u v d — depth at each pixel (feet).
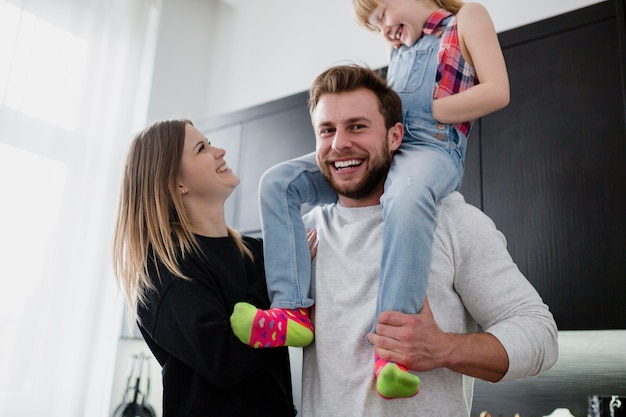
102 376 9.30
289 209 4.14
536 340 3.44
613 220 6.02
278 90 11.10
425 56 4.42
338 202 4.37
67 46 9.50
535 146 6.70
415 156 3.96
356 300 3.72
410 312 3.42
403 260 3.48
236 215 9.15
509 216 6.71
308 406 3.79
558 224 6.36
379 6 4.65
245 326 3.50
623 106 6.19
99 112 9.75
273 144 9.04
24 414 8.27
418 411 3.49
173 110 11.35
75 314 9.06
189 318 3.72
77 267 9.11
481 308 3.72
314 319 3.86
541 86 6.82
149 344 4.13
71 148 9.32
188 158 4.42
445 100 4.13
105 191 9.64
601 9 6.57
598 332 7.30
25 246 8.56
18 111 8.73
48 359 8.59
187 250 4.09
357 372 3.57
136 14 10.65
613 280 5.90
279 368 4.13
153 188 4.33
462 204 4.00
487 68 4.15
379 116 3.96
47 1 9.33
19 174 8.64
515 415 7.47
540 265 6.39
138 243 4.26
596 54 6.51
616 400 6.20
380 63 9.89
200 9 12.28
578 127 6.45
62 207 9.09
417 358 3.28
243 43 11.96
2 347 8.18
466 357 3.33
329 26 10.82
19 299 8.41
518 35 7.13
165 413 3.85
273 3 11.78
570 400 7.29
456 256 3.79
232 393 3.82
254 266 4.48
